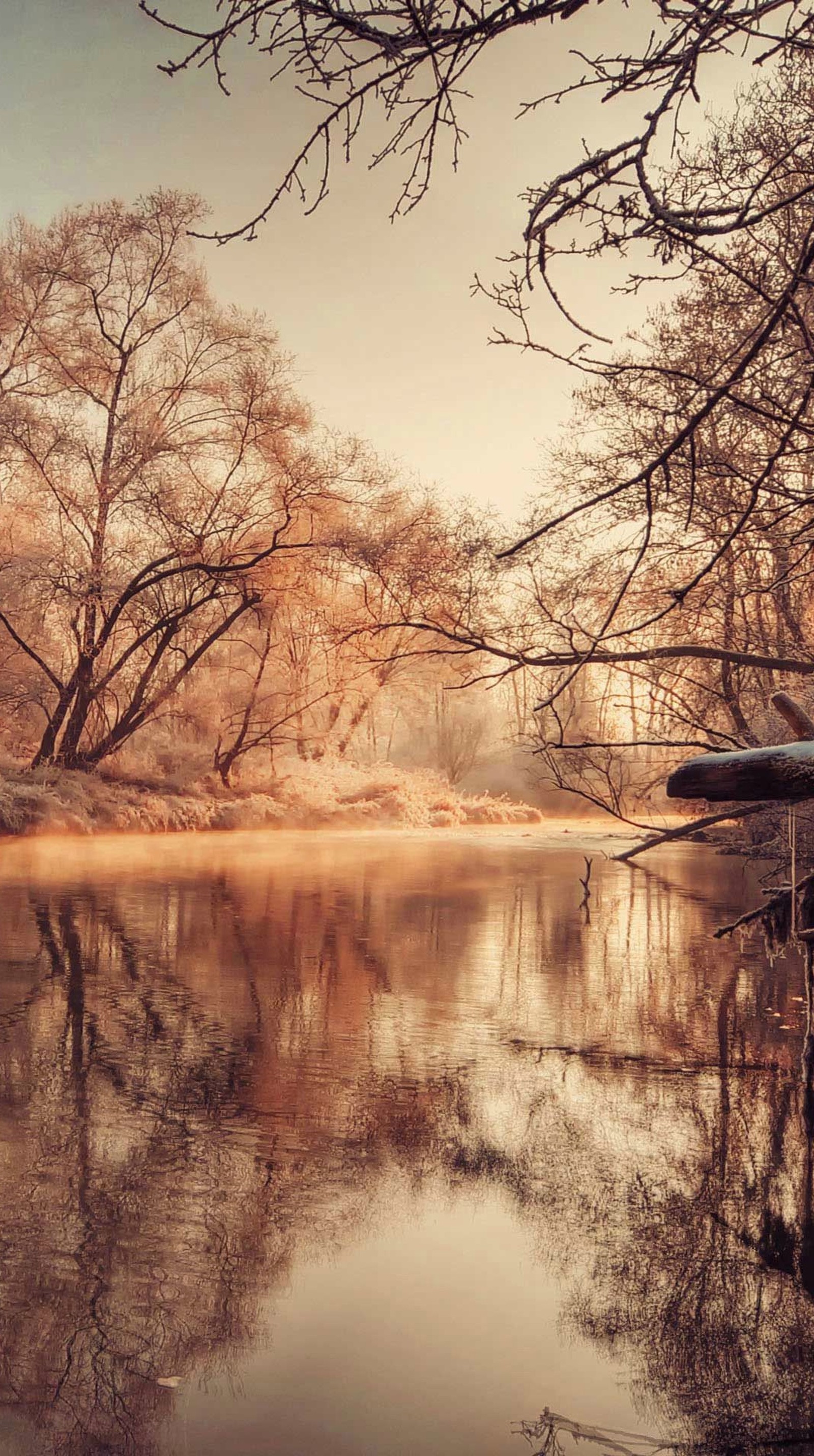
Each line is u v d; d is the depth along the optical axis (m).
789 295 3.43
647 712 10.74
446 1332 4.53
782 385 7.60
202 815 38.06
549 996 11.09
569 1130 7.10
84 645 35.41
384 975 12.08
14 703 37.59
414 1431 3.76
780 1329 4.63
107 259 34.28
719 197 4.84
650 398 11.11
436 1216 5.74
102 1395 4.00
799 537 7.37
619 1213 5.79
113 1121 7.13
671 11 3.36
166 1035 9.33
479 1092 7.89
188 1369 4.21
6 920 15.43
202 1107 7.45
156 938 14.19
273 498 34.91
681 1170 6.44
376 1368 4.21
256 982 11.60
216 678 42.75
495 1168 6.43
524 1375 4.23
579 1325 4.62
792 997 11.15
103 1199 5.84
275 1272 5.04
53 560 32.88
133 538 35.59
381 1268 5.12
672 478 8.47
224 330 34.91
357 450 35.16
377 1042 9.23
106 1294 4.79
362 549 32.09
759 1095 7.89
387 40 3.34
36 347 34.22
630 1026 9.84
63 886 19.91
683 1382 4.17
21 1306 4.66
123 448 34.41
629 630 4.63
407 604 9.62
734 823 19.47
